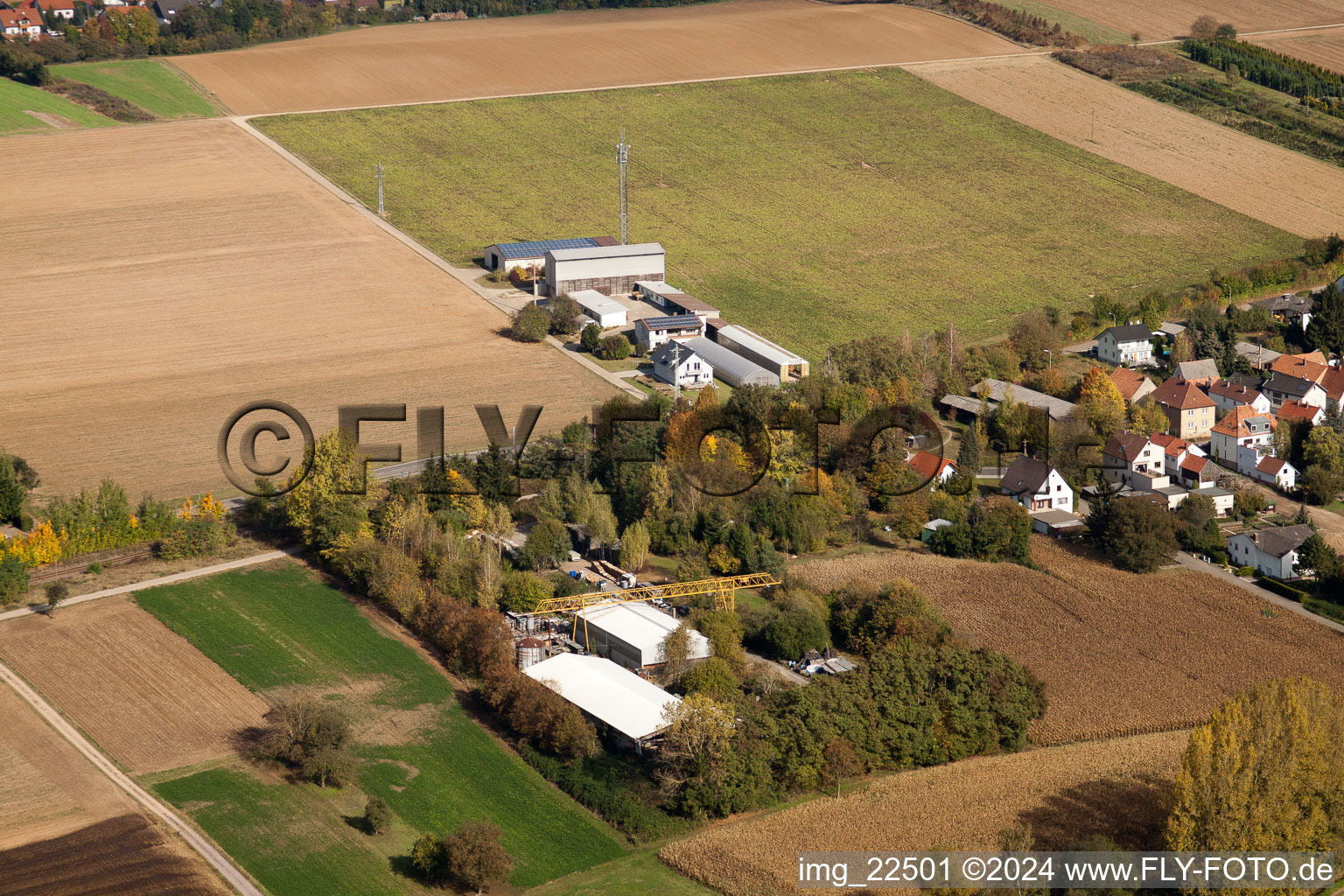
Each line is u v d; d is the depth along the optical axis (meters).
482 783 107.31
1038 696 116.94
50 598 128.25
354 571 132.75
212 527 141.12
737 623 125.38
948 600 135.25
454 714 115.38
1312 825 94.12
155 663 120.62
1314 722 97.88
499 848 95.25
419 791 105.94
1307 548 143.12
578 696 114.56
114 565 138.00
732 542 140.38
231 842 98.50
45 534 138.38
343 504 139.50
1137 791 104.88
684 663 120.12
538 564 139.12
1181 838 93.62
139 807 101.56
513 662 119.19
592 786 106.31
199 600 130.88
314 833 100.19
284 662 121.50
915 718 112.00
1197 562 147.62
